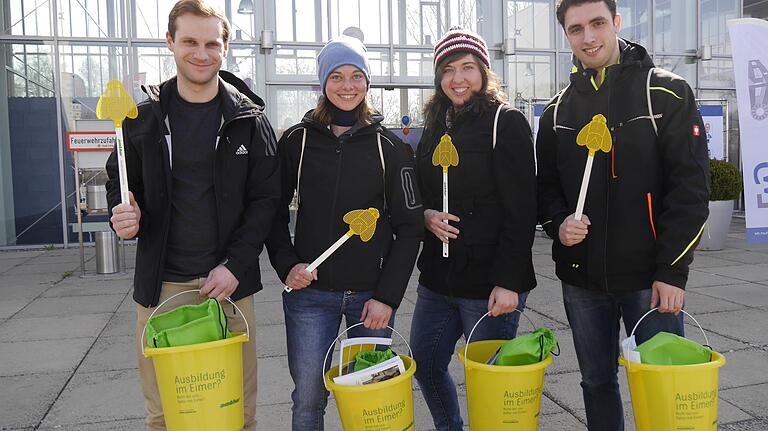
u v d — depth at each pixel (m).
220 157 2.54
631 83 2.49
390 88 11.92
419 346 2.97
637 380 2.11
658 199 2.48
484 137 2.67
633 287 2.50
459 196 2.72
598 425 2.70
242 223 2.60
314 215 2.61
